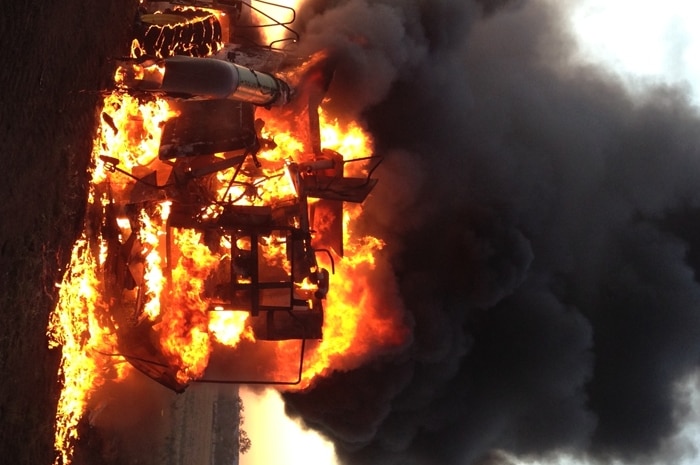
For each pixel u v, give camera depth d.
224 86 8.38
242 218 8.91
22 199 6.77
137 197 8.85
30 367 7.31
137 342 9.18
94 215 8.74
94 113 8.49
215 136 8.87
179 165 8.95
